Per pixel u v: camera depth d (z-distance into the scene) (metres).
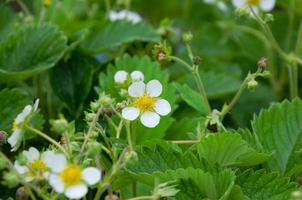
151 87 0.31
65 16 0.45
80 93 0.40
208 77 0.44
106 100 0.30
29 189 0.28
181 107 0.41
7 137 0.34
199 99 0.35
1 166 0.27
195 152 0.32
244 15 0.38
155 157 0.30
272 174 0.30
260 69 0.33
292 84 0.41
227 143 0.30
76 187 0.26
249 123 0.45
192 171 0.29
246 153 0.31
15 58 0.39
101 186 0.28
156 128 0.35
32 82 0.43
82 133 0.32
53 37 0.40
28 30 0.40
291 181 0.32
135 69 0.38
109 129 0.34
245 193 0.30
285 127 0.33
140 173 0.29
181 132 0.37
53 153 0.27
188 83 0.43
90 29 0.44
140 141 0.35
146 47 0.45
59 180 0.26
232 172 0.29
